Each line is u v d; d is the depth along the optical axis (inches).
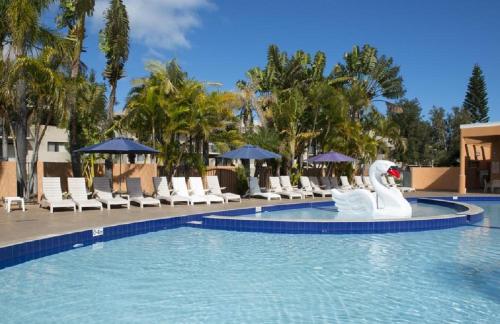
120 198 562.6
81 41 697.6
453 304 218.4
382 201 542.6
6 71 553.0
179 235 412.8
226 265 295.3
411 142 1948.8
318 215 559.8
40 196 609.3
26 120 605.9
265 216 551.5
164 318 195.9
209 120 780.0
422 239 398.9
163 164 792.3
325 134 1002.7
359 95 1104.8
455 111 2084.2
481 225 489.1
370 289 242.5
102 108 913.5
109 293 230.8
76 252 329.7
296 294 232.5
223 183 888.9
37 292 230.8
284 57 1316.4
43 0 582.2
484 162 1190.3
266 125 980.6
